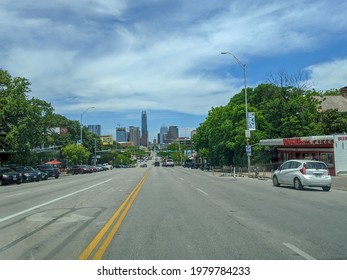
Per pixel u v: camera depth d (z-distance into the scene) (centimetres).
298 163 2320
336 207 1480
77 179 4406
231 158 5756
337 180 2939
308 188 2394
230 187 2542
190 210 1427
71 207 1577
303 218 1217
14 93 4806
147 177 4269
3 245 890
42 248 848
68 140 9662
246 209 1435
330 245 845
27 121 4775
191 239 913
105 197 1983
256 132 4953
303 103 5172
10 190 2948
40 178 4547
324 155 3656
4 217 1363
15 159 5303
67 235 982
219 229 1038
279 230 1018
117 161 15088
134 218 1248
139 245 855
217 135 5766
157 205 1596
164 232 1003
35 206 1680
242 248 820
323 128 4981
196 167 8800
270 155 4909
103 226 1102
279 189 2331
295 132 4906
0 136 4938
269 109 5228
